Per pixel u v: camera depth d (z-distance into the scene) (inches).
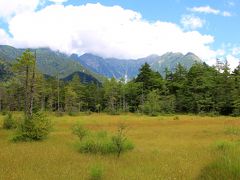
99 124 1899.6
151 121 2230.6
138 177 508.1
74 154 762.2
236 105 3358.8
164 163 637.9
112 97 4291.3
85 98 4766.2
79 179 493.0
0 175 516.1
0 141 1071.6
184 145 963.3
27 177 505.0
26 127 1101.1
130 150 842.2
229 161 454.9
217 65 3924.7
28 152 797.2
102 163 629.9
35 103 2901.1
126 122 2112.5
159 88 4416.8
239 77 3732.8
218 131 1433.3
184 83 4101.9
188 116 3159.5
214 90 3703.3
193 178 479.5
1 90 3821.4
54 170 561.6
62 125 1825.8
